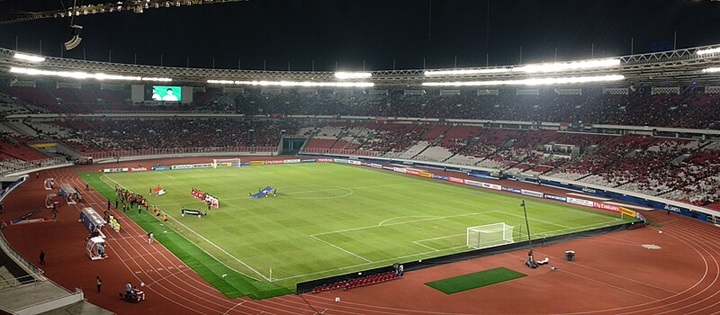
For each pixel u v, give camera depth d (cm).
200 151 11319
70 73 8219
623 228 5166
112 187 7131
